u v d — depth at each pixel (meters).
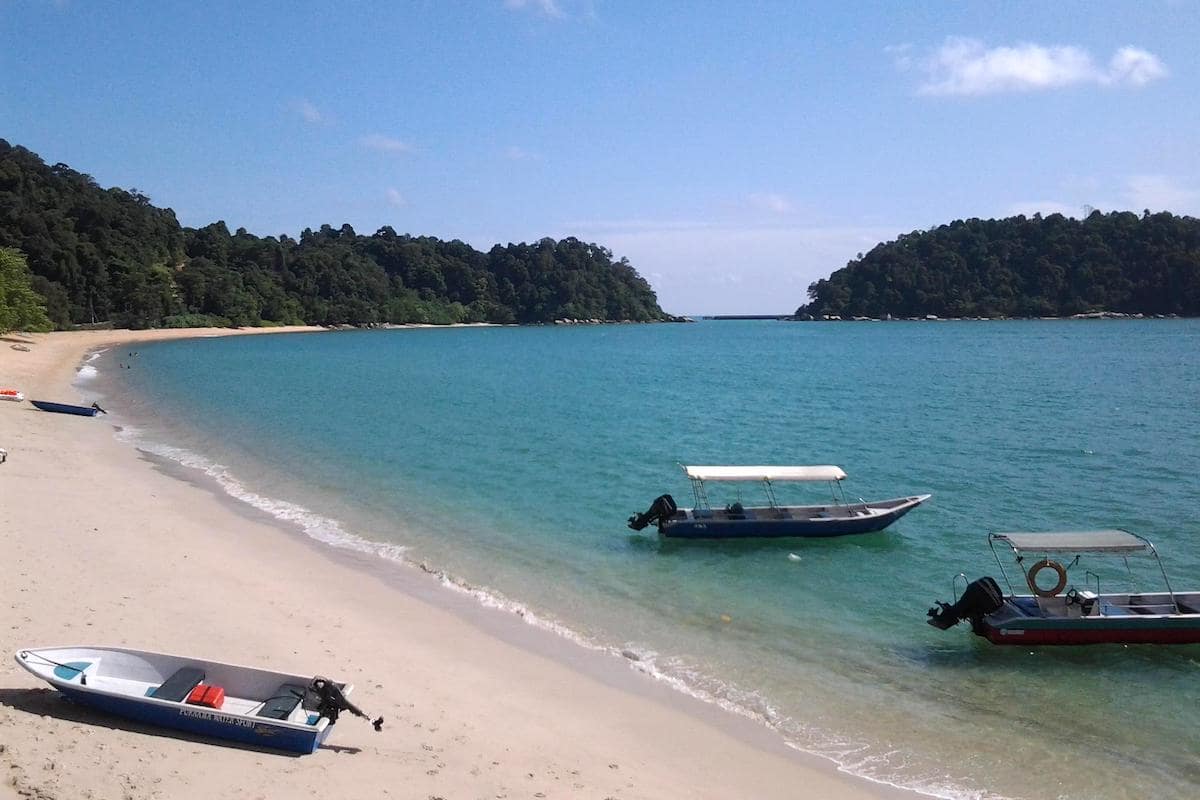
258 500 29.75
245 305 186.62
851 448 42.91
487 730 13.09
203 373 85.31
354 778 10.84
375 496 31.03
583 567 23.17
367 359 114.62
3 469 29.16
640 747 13.12
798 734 13.92
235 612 17.33
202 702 11.61
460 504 30.08
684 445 43.53
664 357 123.69
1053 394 67.12
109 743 10.83
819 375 88.81
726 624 19.06
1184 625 18.05
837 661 17.11
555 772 11.84
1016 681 16.34
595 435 46.75
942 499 31.91
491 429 48.72
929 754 13.38
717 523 25.91
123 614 16.25
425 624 18.14
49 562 19.05
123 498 27.41
